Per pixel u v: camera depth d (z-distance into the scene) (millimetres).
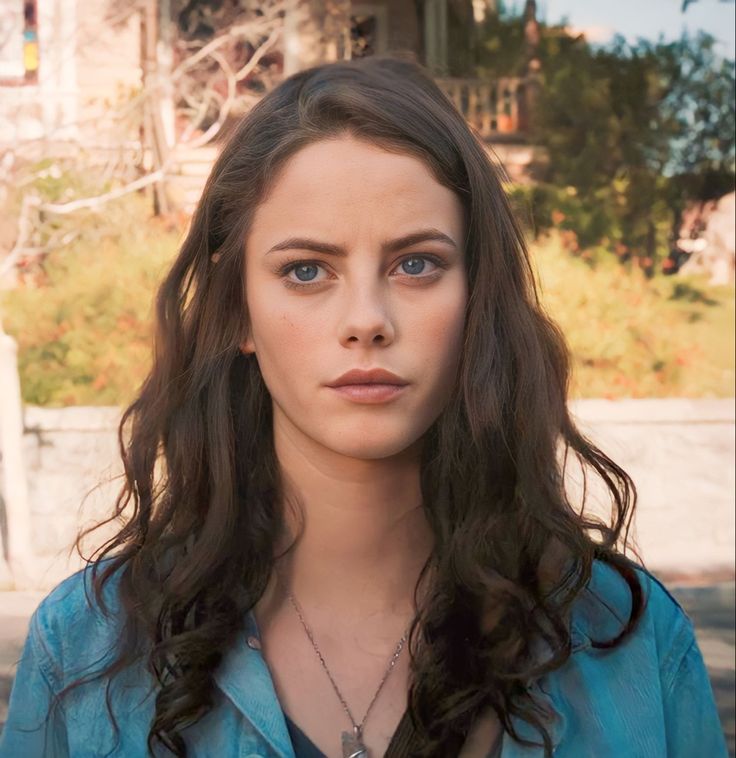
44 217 12898
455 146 1753
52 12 13820
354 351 1646
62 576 8234
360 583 1853
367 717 1793
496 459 1868
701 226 15109
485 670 1780
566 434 2045
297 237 1668
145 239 13000
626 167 15211
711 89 15500
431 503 1872
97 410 9586
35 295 12195
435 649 1786
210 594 1845
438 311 1686
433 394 1691
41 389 11211
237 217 1798
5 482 8414
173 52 14391
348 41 15211
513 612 1814
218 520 1872
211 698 1805
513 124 15875
